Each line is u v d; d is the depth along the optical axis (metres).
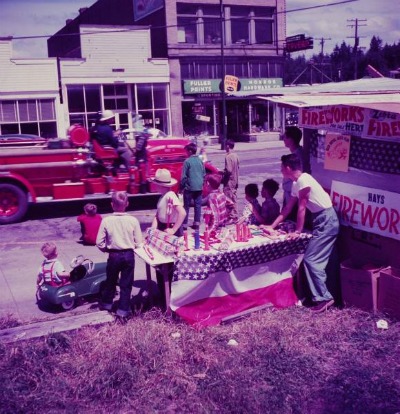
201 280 5.09
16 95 25.80
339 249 6.00
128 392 4.05
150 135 12.40
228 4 30.98
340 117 5.82
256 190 6.42
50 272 5.82
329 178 6.07
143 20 32.66
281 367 4.34
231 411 3.78
